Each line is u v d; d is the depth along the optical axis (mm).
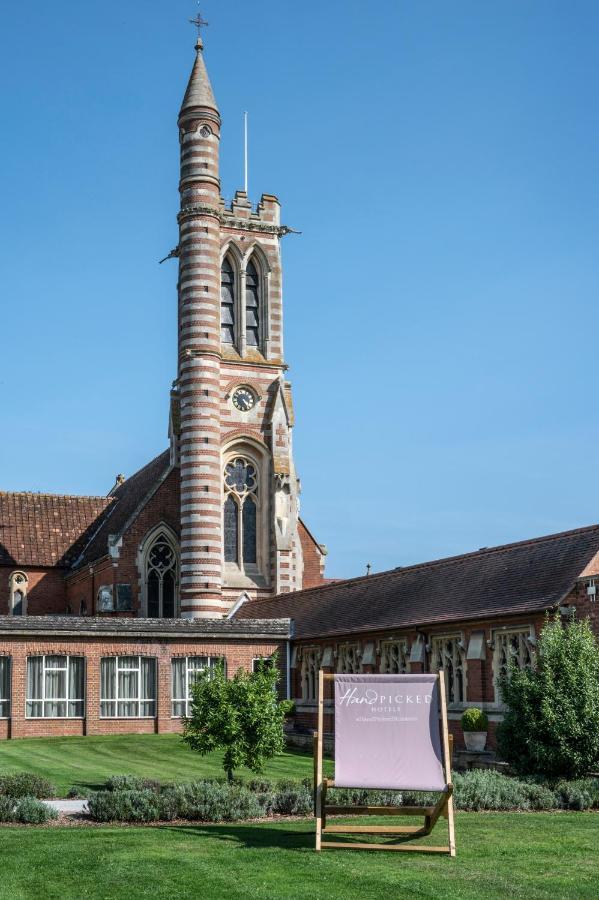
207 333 62594
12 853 18734
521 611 33938
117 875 17016
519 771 28422
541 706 27719
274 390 65375
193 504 60781
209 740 29672
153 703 49062
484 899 15664
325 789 20375
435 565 45062
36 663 47625
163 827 22281
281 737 30438
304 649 50344
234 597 62656
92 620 48625
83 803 26172
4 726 46594
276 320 66562
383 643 43250
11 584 71312
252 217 66750
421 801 24703
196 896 15719
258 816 23844
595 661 28172
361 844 19781
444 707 20109
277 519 63531
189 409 61844
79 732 47688
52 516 75250
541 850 19391
